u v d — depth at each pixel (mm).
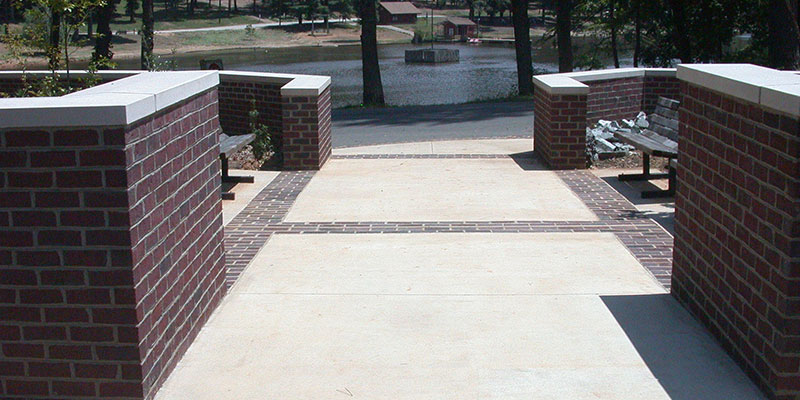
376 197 9727
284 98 11445
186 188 5191
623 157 11781
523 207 9117
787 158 4137
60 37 10062
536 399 4531
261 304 6059
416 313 5828
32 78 12844
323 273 6785
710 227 5344
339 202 9492
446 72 62031
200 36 104562
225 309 5953
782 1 22469
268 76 12758
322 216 8812
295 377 4836
